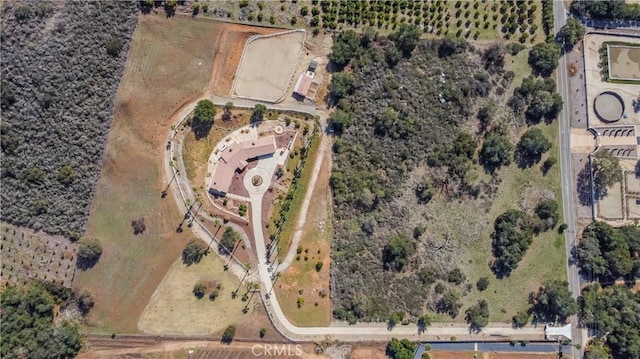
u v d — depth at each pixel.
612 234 99.25
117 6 92.38
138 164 93.44
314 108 98.31
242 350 94.19
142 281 92.88
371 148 98.38
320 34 99.12
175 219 93.75
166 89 94.81
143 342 92.38
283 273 95.81
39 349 85.88
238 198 95.50
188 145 94.75
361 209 97.94
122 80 93.31
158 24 95.06
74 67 88.50
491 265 99.94
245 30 97.38
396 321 95.88
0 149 85.81
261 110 95.00
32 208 88.38
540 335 100.31
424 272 97.69
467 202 100.19
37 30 84.75
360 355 96.25
